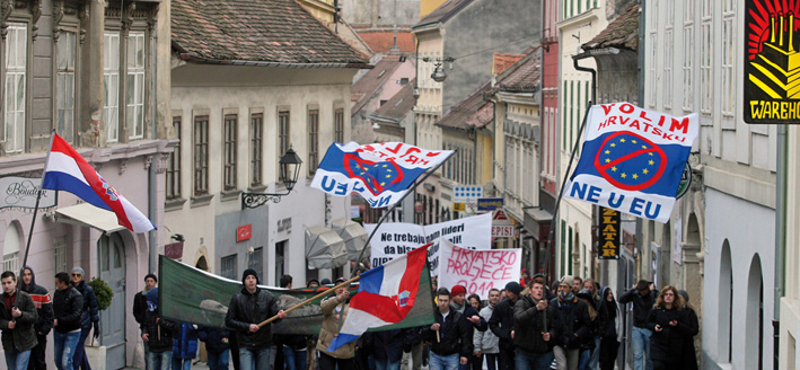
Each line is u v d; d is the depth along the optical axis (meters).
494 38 75.44
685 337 20.30
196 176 31.73
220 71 32.62
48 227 23.70
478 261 22.81
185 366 21.42
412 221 83.56
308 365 21.16
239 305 18.03
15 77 22.69
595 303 20.31
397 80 98.81
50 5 23.91
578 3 41.50
